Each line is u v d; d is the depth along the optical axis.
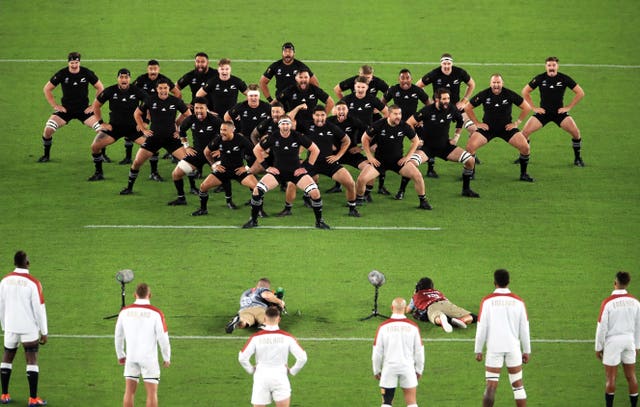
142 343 61.81
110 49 122.81
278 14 132.75
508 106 97.12
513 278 81.50
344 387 67.88
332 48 124.38
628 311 64.31
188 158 92.44
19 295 64.69
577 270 82.94
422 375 69.12
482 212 93.00
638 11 134.38
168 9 133.25
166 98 93.88
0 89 114.81
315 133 91.00
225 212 92.81
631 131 109.44
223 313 76.12
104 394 66.81
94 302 77.19
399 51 124.00
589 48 125.62
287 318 75.38
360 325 74.81
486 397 63.03
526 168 99.81
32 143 105.44
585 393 67.50
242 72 117.38
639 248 86.69
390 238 87.81
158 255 84.31
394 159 92.50
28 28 127.50
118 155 104.88
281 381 60.16
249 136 94.69
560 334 74.12
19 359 71.06
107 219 90.62
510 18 132.38
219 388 67.44
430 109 93.69
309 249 85.69
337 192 97.94
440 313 74.19
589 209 93.81
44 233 87.62
